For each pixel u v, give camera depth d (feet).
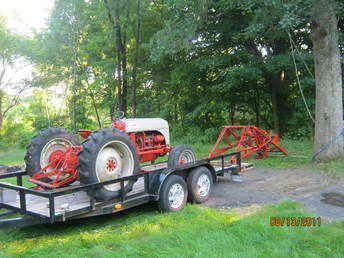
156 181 15.53
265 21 31.89
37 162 16.66
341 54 37.50
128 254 10.98
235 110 55.52
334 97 27.86
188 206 16.26
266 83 48.44
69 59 56.39
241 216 14.97
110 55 60.44
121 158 15.66
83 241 12.23
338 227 12.94
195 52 47.85
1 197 14.17
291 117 48.55
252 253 10.64
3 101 81.35
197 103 51.34
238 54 43.09
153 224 13.96
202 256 10.54
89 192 13.03
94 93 61.31
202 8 35.96
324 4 25.96
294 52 38.99
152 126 20.01
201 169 17.54
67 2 51.85
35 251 11.67
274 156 33.32
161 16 54.80
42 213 12.46
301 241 11.60
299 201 17.16
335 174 23.21
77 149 15.96
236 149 27.58
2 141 78.64
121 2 50.55
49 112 69.97
